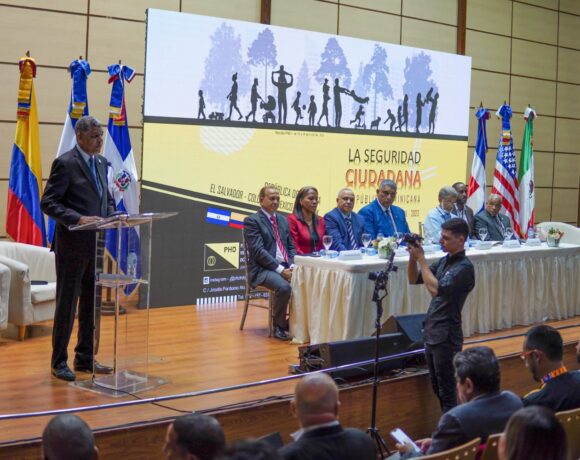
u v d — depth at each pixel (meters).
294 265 6.47
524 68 12.34
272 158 8.69
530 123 10.05
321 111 9.08
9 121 7.75
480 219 8.14
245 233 6.73
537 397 3.73
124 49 8.33
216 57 8.18
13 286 6.12
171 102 7.91
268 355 5.96
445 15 11.12
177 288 8.00
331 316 6.09
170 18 7.84
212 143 8.21
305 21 9.56
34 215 7.04
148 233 4.86
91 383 4.95
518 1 12.14
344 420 5.10
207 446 2.52
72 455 2.51
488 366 3.44
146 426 4.20
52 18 7.88
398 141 9.90
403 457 3.63
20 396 4.67
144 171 7.79
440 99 10.37
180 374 5.34
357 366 5.21
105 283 4.78
